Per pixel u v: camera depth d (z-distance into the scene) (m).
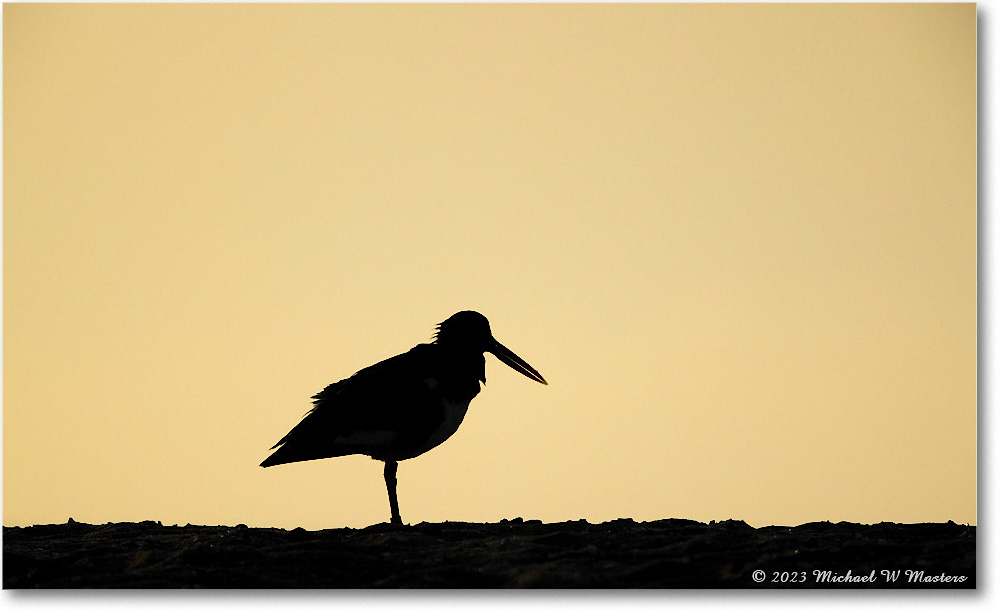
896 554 16.59
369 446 21.23
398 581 16.03
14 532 20.00
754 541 17.33
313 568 16.58
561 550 17.11
